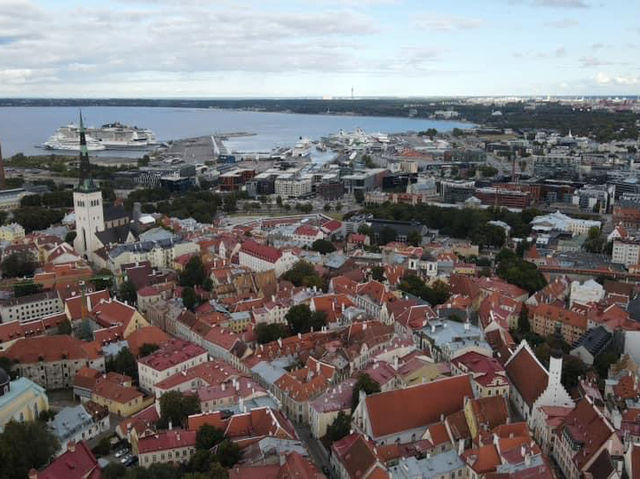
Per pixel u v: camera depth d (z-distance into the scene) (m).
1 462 194.12
